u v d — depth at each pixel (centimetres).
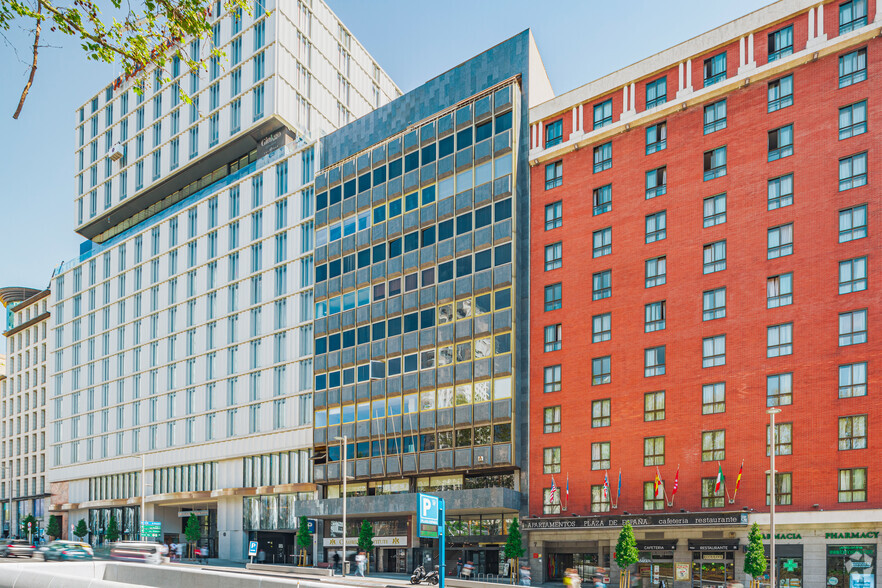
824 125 4669
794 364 4547
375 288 6812
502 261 5916
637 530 4984
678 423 4956
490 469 5806
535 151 6050
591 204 5678
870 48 4553
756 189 4891
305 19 9125
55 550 5647
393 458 6341
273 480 7894
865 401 4250
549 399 5628
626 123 5569
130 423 9906
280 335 8094
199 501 8931
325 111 9244
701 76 5269
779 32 4956
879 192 4391
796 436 4462
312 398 7444
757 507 4534
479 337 5953
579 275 5647
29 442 12688
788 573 4359
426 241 6481
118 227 11181
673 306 5131
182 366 9256
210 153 9194
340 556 6875
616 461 5197
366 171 7119
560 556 5434
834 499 4259
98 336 10806
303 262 7950
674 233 5209
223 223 9012
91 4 1140
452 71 6738
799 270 4628
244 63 8956
